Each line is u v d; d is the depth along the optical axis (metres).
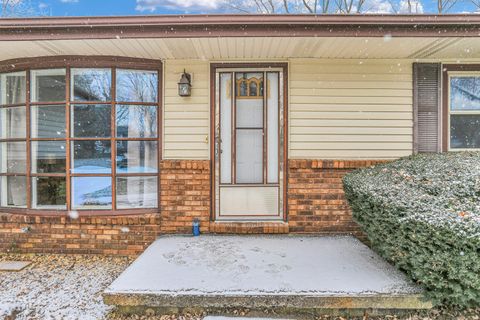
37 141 4.46
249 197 4.54
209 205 4.44
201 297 2.74
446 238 2.50
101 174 4.43
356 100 4.46
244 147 4.55
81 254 4.40
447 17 3.40
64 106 4.41
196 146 4.48
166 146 4.47
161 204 4.43
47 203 4.46
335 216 4.43
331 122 4.46
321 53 4.23
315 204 4.43
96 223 4.38
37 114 4.46
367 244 4.38
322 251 3.71
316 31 3.53
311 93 4.45
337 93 4.45
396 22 3.42
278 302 2.72
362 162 4.42
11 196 4.59
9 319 2.76
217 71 4.50
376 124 4.47
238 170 4.55
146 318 2.77
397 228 2.93
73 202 4.42
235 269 3.21
